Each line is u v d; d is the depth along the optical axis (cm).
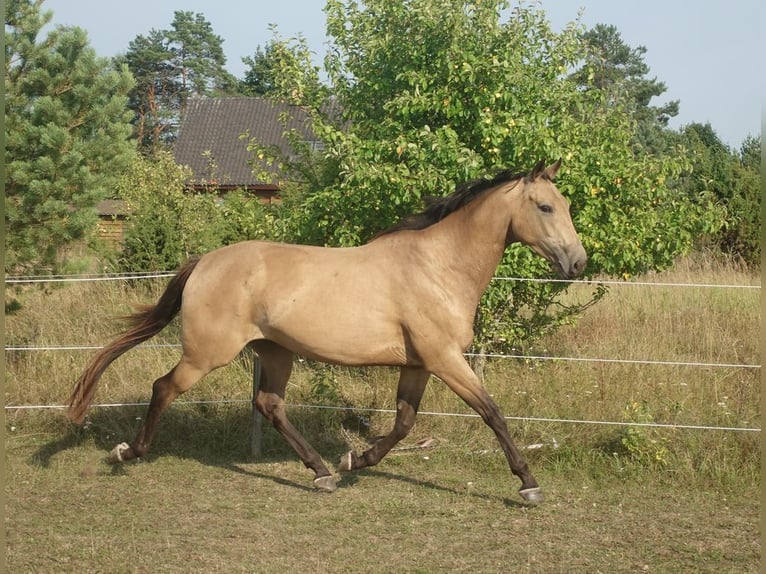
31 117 684
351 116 720
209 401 651
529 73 654
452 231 492
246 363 705
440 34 641
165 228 1045
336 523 475
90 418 648
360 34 706
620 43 3881
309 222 668
